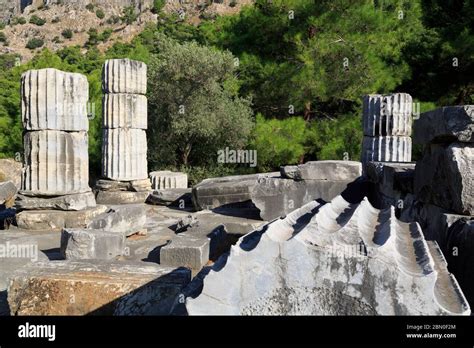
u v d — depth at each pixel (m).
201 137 19.72
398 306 2.29
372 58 15.94
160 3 78.88
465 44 16.48
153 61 19.66
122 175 11.10
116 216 6.77
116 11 92.56
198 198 9.10
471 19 17.52
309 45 16.31
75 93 7.96
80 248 5.20
